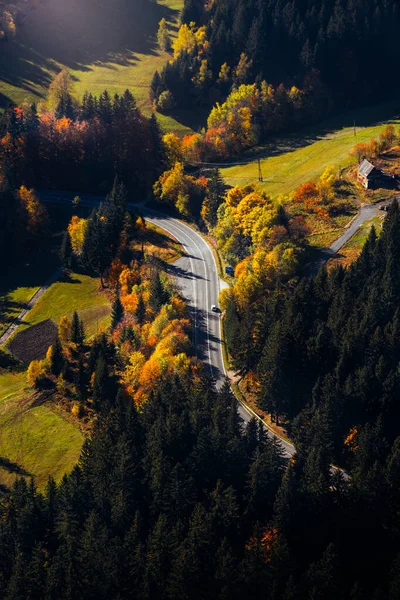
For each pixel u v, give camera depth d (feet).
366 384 426.51
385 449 405.39
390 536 382.01
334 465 424.05
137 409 469.98
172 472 397.60
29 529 412.77
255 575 360.28
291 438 443.73
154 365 474.90
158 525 377.50
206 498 402.31
